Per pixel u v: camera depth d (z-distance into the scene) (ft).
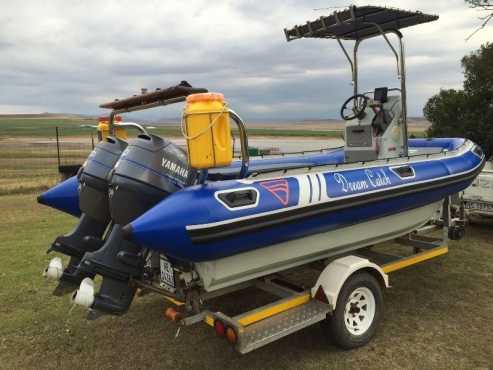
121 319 14.66
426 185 15.14
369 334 12.73
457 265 19.49
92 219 12.29
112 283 10.67
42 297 16.43
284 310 11.70
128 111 12.75
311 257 13.38
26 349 12.82
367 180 13.41
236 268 11.39
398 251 21.33
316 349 12.57
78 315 14.94
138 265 10.88
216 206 10.03
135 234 9.18
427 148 20.11
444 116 38.32
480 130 35.76
